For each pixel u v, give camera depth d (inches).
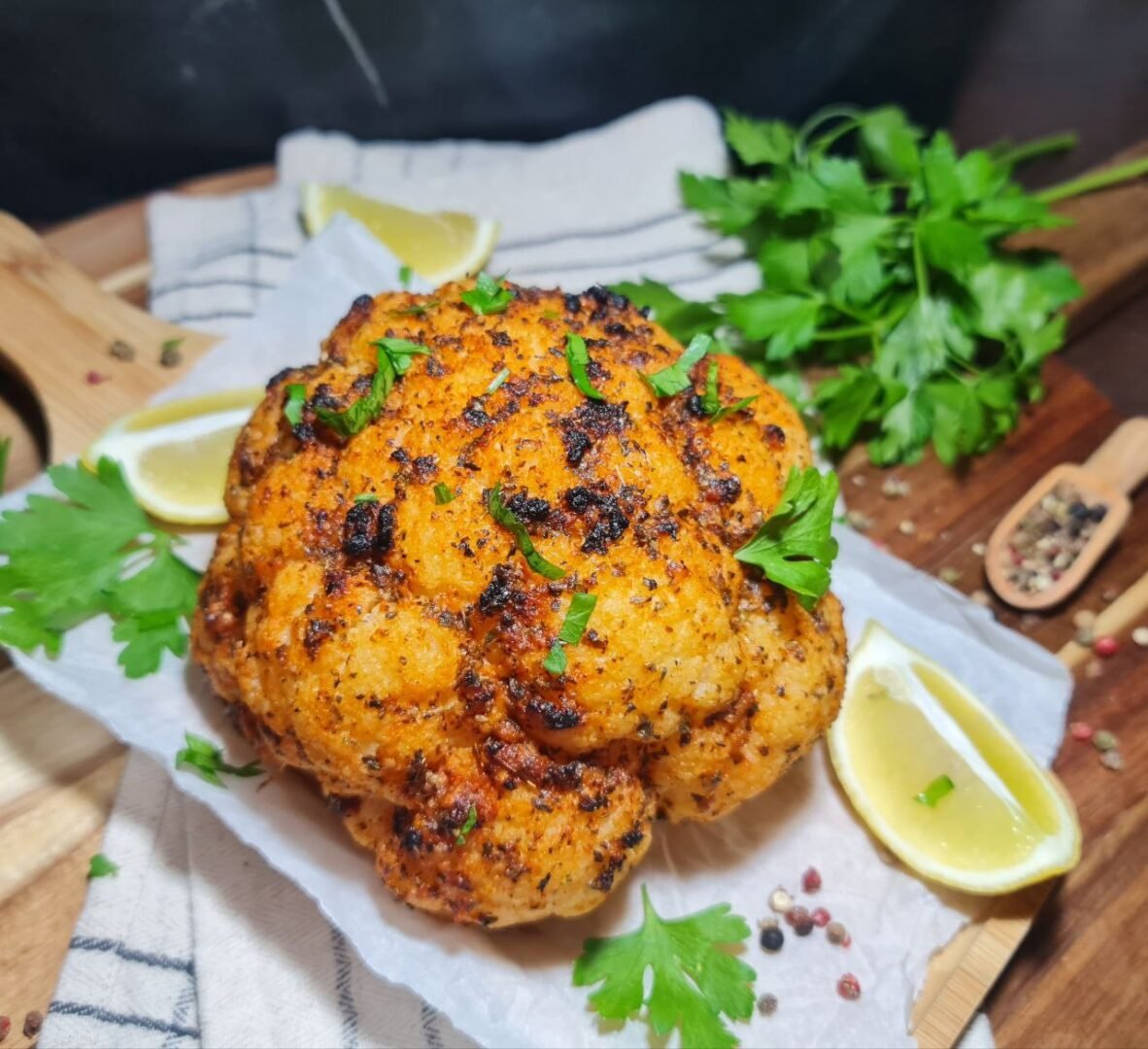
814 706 7.9
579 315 8.5
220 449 10.1
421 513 7.3
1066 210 13.6
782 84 15.6
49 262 11.2
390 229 12.8
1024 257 12.4
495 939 8.2
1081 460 11.8
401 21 14.2
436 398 7.6
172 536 9.8
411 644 7.2
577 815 7.4
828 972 8.5
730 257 13.5
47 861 8.7
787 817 9.1
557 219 13.6
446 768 7.3
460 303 8.3
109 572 9.2
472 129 15.7
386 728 7.2
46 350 10.8
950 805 8.9
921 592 10.2
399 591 7.4
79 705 8.7
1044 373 12.3
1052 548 10.9
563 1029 7.9
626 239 13.5
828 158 13.4
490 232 12.8
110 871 8.6
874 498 11.7
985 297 11.9
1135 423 11.4
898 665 9.4
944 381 11.8
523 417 7.5
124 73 14.0
